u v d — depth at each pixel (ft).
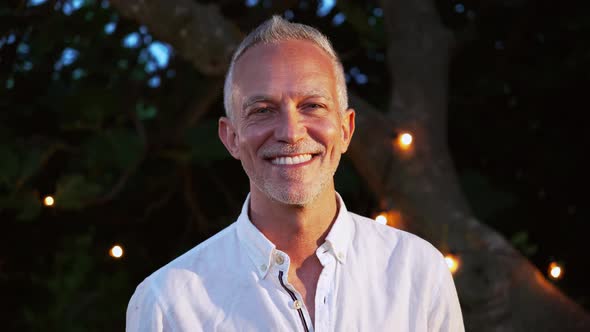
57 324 15.35
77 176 12.98
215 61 11.97
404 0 14.23
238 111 6.29
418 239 6.82
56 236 15.48
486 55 17.53
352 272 6.48
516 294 11.39
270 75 6.12
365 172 12.75
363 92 17.43
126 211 16.37
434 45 13.98
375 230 6.86
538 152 17.62
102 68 15.40
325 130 6.14
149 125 16.12
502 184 17.81
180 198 16.96
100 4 14.42
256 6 16.42
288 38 6.28
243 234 6.51
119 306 15.83
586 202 17.40
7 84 15.12
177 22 11.79
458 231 12.03
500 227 17.21
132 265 16.52
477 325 11.53
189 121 14.96
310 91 6.10
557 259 17.08
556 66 17.11
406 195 12.38
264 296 6.32
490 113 17.63
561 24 16.94
